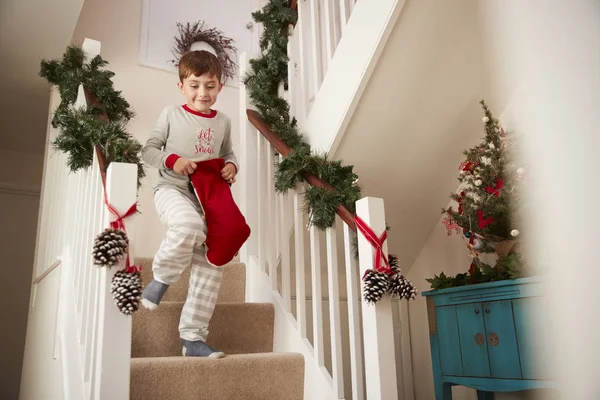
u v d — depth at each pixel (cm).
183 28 338
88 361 151
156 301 166
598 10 26
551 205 26
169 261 168
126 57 316
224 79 345
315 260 198
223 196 188
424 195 260
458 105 228
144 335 183
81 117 178
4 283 388
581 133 25
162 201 182
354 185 193
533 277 28
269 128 238
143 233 297
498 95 31
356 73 208
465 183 241
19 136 375
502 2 30
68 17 246
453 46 205
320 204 188
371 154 232
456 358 211
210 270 183
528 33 28
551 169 26
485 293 198
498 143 196
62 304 205
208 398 163
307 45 279
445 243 271
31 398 251
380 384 153
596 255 24
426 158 244
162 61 326
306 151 210
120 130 171
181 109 201
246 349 203
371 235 161
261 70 253
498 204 192
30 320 279
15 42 261
